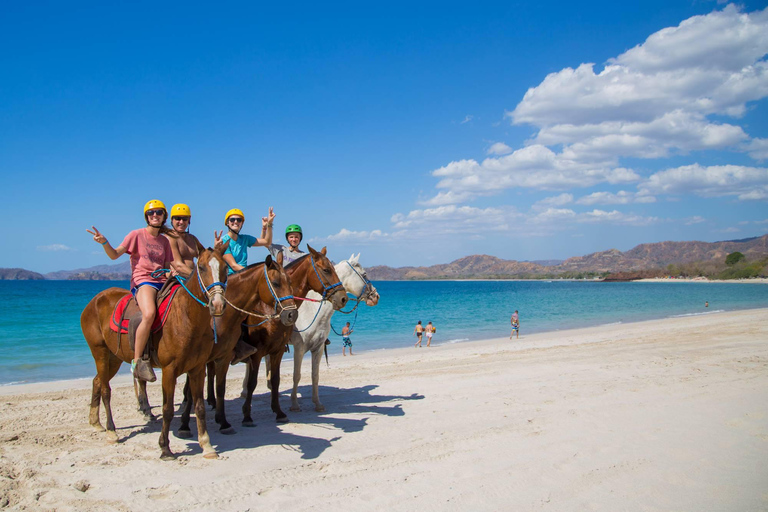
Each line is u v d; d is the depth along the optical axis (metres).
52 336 25.22
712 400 8.94
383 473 5.66
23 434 7.00
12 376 14.50
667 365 12.81
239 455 6.23
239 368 15.80
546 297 80.12
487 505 4.85
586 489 5.22
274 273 6.47
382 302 68.69
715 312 40.97
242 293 6.65
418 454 6.30
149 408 7.93
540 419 7.92
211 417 8.25
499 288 153.00
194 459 6.03
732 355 14.29
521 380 11.36
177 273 6.02
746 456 6.19
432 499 4.98
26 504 4.71
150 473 5.55
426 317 41.81
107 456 6.11
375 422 7.95
